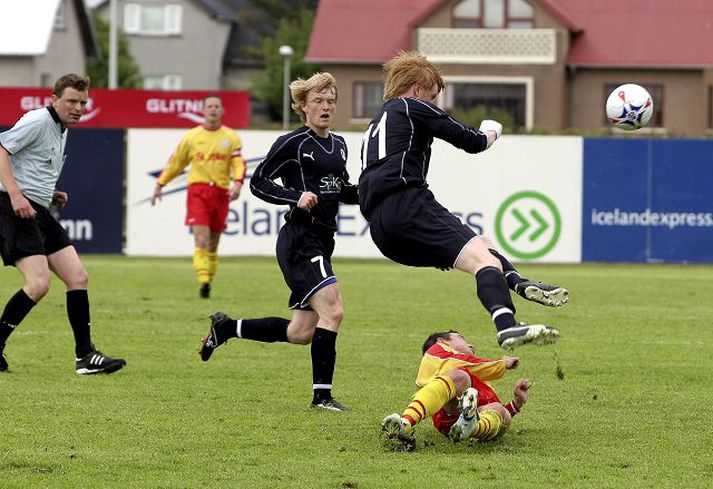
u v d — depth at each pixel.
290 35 186.25
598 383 28.31
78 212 67.12
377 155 21.22
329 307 24.33
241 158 45.66
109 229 67.38
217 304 43.41
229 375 28.69
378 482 18.59
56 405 24.39
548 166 66.94
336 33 139.00
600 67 135.50
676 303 46.78
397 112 21.31
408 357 31.81
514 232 67.12
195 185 45.44
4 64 127.44
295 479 18.75
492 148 66.94
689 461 20.23
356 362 30.91
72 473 19.02
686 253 67.31
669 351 33.78
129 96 86.38
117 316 39.53
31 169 27.66
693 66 133.88
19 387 26.34
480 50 136.75
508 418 21.25
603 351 33.69
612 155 67.00
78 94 27.64
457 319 40.25
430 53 137.12
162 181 46.16
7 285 50.12
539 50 135.75
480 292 19.95
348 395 26.23
